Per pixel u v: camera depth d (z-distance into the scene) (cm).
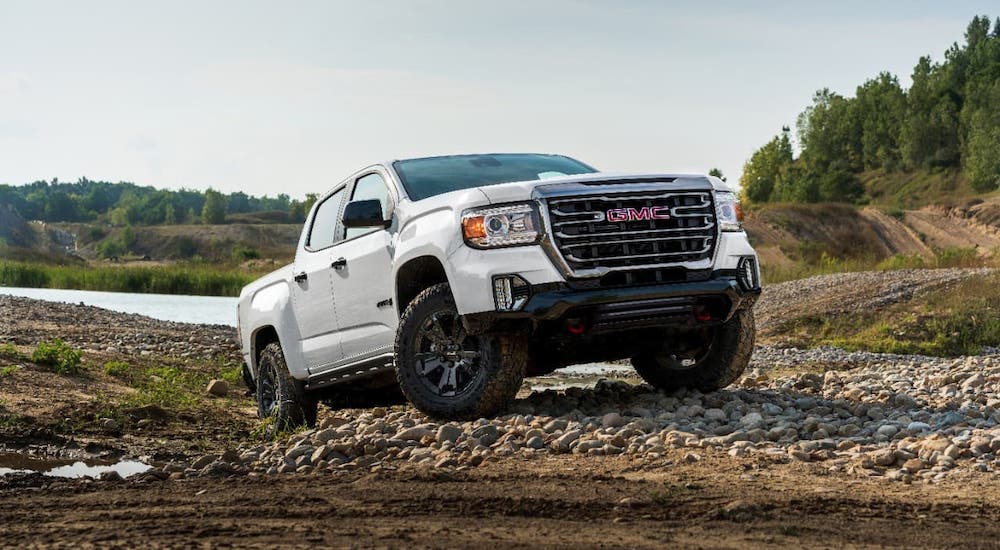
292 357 833
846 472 548
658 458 586
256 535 418
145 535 424
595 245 650
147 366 1377
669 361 810
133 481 585
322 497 503
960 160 17912
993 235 11200
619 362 1722
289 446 702
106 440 824
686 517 439
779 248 8750
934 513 443
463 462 595
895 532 408
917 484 513
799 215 10469
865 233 10550
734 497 478
